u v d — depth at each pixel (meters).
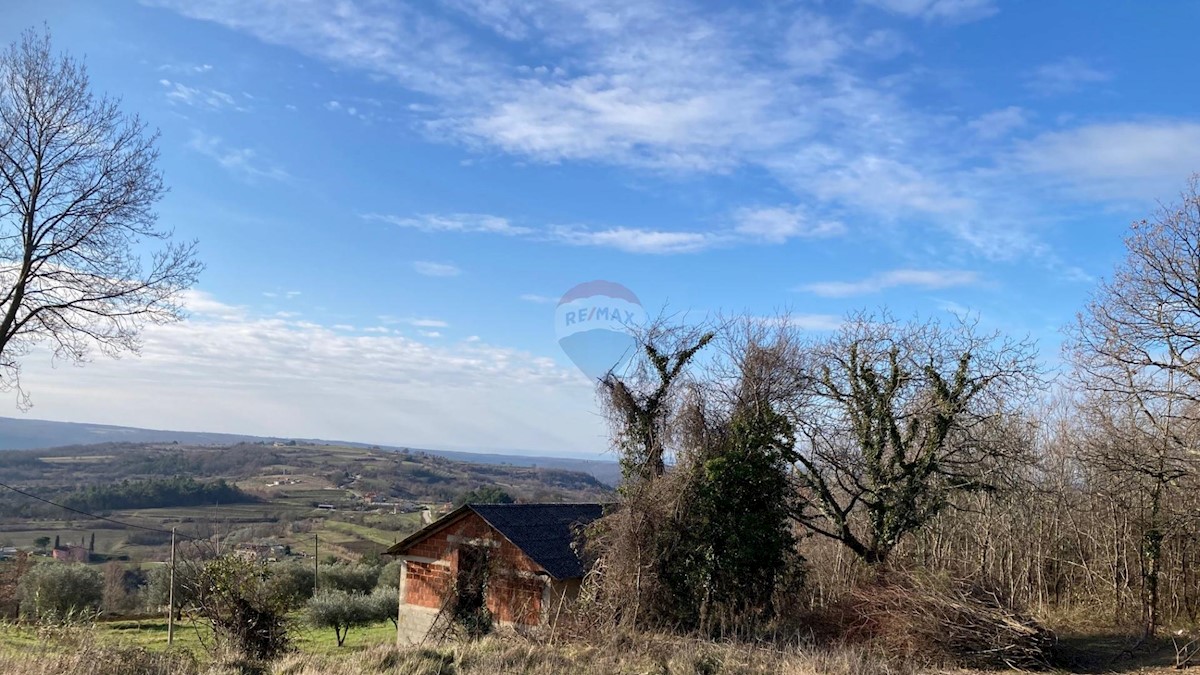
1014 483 18.27
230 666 11.63
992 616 13.37
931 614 13.42
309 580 37.84
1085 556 21.44
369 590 39.28
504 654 11.88
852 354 18.14
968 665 12.95
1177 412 17.52
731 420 16.41
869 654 12.82
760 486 16.09
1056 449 21.86
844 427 18.27
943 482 17.92
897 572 15.20
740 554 15.18
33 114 19.08
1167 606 18.36
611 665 11.42
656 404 16.72
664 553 15.16
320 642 27.77
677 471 15.70
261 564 15.90
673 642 12.94
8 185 19.11
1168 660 13.72
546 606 18.03
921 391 17.70
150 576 35.66
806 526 18.03
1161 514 17.66
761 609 15.68
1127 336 17.47
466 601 21.41
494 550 21.20
